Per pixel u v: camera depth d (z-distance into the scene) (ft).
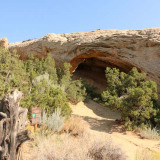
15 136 8.57
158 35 30.55
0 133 8.59
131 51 34.45
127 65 39.37
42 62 45.60
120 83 28.30
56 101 19.43
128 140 19.27
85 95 38.96
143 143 18.53
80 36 50.70
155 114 23.43
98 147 12.25
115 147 12.69
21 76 30.30
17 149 8.66
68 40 50.96
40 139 13.51
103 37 39.63
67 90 35.83
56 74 41.57
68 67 43.62
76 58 47.96
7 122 8.64
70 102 35.29
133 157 13.82
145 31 33.53
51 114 18.34
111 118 29.86
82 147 11.95
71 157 9.68
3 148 8.38
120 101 24.79
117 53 37.04
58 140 13.91
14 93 9.36
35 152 11.07
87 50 42.83
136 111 22.89
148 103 23.88
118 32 38.29
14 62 32.40
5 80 25.02
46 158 9.75
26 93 22.90
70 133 16.70
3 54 30.96
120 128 23.91
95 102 39.70
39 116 15.85
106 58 44.14
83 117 27.94
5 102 9.05
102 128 23.39
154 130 21.62
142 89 23.88
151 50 31.04
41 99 19.19
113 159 12.01
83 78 55.52
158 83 29.27
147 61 31.48
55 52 53.62
